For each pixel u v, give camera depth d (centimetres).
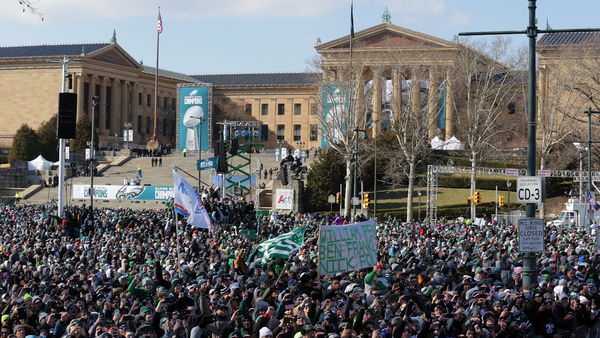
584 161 8188
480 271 1886
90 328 1316
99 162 10688
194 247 2816
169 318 1316
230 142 6581
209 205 4862
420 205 7756
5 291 2047
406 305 1421
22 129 11388
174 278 1791
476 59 7519
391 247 3055
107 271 2252
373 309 1452
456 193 8506
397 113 8550
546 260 2380
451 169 6372
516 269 2103
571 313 1510
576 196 7888
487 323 1352
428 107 7769
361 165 7350
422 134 7744
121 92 13962
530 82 1909
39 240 3475
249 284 1606
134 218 4753
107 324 1245
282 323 1236
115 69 13712
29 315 1409
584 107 8819
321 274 1700
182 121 11212
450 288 1836
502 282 1938
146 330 1209
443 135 10525
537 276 1962
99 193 7294
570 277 1947
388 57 8644
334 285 1564
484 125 7569
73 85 13088
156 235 3725
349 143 7631
